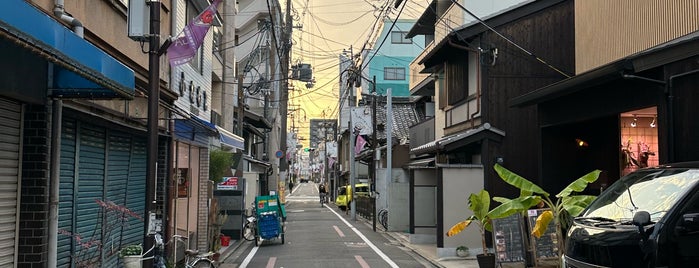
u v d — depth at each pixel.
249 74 34.84
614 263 5.31
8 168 5.82
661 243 5.02
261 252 15.74
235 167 22.45
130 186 9.54
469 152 17.19
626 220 5.78
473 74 17.25
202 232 14.80
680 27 9.47
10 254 5.86
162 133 10.85
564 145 13.59
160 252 7.22
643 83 9.04
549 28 16.42
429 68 21.47
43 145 6.08
